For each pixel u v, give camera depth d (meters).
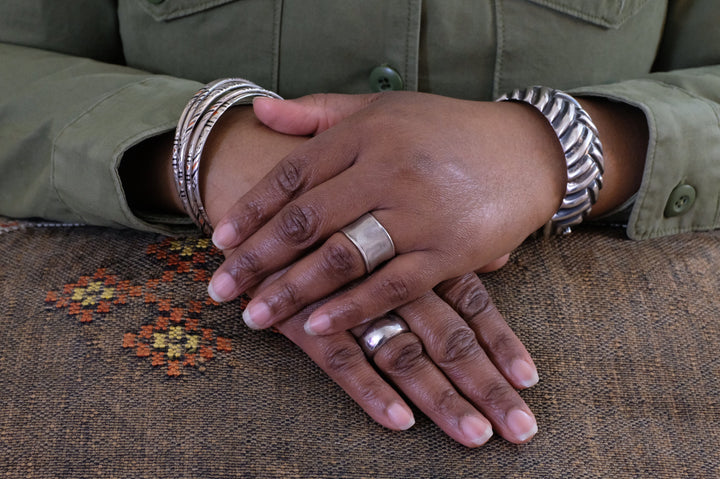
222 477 0.44
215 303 0.55
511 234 0.52
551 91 0.58
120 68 0.70
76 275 0.56
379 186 0.49
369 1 0.67
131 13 0.73
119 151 0.55
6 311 0.53
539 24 0.68
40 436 0.46
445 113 0.54
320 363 0.49
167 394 0.48
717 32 0.74
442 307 0.50
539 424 0.48
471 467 0.46
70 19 0.75
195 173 0.55
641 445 0.47
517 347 0.49
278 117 0.57
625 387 0.50
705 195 0.62
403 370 0.48
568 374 0.51
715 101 0.64
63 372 0.49
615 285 0.57
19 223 0.64
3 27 0.74
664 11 0.74
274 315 0.47
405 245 0.48
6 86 0.65
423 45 0.69
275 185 0.51
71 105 0.62
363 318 0.47
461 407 0.46
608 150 0.60
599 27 0.69
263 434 0.47
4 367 0.49
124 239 0.61
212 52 0.73
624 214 0.64
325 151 0.51
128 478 0.44
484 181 0.51
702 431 0.48
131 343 0.51
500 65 0.70
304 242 0.48
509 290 0.56
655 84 0.65
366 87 0.73
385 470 0.45
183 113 0.56
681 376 0.51
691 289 0.57
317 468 0.45
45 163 0.61
